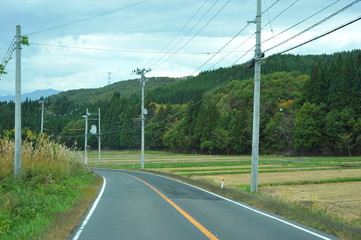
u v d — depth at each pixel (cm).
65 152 2338
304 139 8262
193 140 11119
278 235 809
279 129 9319
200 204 1319
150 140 13238
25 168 1644
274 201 1334
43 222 892
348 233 804
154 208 1207
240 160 6888
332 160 6284
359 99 7775
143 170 4347
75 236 786
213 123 10775
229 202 1402
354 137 7750
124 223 938
